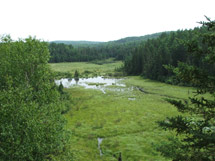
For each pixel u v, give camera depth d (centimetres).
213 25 819
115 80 11800
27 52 2366
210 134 826
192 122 955
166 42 14150
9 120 1464
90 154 2839
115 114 4841
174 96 6750
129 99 6594
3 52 2409
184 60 9981
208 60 859
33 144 1459
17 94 1627
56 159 1803
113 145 3142
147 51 13988
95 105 5769
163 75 10362
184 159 888
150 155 2784
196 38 878
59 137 1925
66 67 18988
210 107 891
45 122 1794
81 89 8662
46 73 2425
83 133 3644
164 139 3294
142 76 12506
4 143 1385
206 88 872
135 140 3309
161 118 4478
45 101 2202
